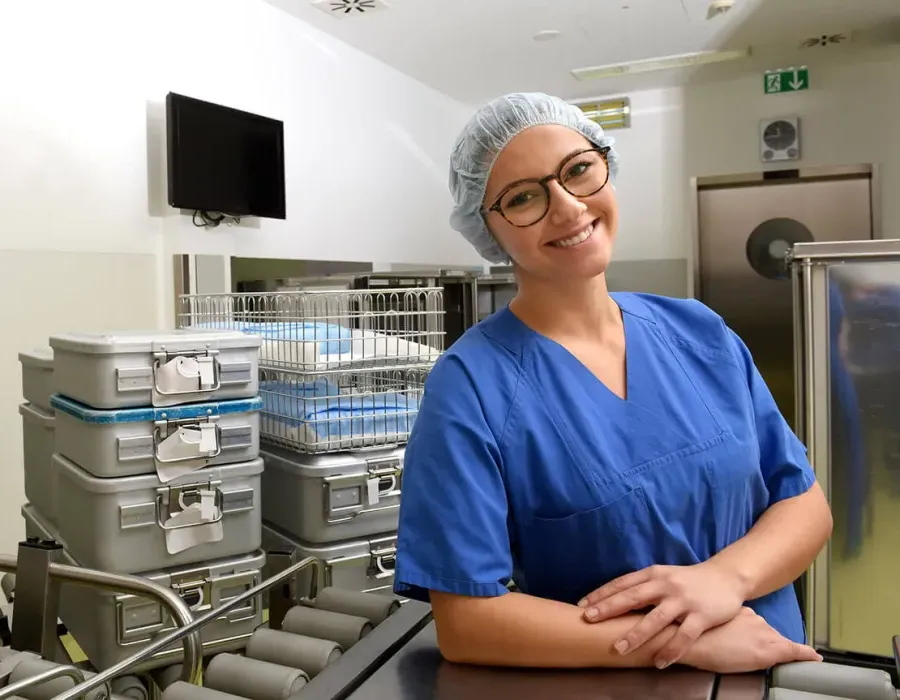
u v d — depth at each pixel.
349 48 3.99
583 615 0.82
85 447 1.28
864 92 4.56
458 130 5.23
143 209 2.80
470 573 0.85
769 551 0.93
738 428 1.01
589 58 4.39
